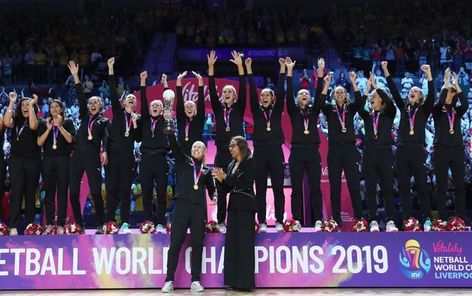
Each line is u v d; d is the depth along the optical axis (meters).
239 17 25.16
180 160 7.28
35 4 26.78
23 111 8.05
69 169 7.97
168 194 12.75
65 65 21.31
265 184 7.85
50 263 7.29
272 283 7.23
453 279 7.20
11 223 7.85
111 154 8.00
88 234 7.40
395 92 8.15
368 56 21.94
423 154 7.93
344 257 7.30
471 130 13.05
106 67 21.31
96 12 26.50
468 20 24.23
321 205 7.91
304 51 22.75
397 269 7.25
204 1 27.56
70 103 18.45
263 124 7.91
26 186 7.99
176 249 6.98
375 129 7.93
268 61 22.86
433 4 25.89
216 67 22.84
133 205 12.58
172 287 6.97
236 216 7.08
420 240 7.30
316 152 7.92
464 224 7.61
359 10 25.95
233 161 7.33
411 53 21.89
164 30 25.69
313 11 27.02
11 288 7.21
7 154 10.25
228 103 8.08
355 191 7.86
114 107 8.14
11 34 23.78
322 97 8.04
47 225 7.96
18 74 21.02
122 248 7.33
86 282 7.25
